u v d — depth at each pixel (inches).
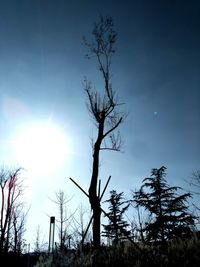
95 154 518.9
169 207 943.7
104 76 605.3
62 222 938.7
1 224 1145.4
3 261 826.8
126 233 324.8
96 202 382.9
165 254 310.2
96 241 400.2
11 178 1466.5
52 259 355.9
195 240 318.0
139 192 1039.0
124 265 303.7
